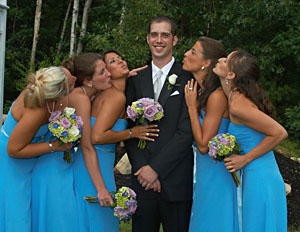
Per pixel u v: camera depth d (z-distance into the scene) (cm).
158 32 340
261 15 1107
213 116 315
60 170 302
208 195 318
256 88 299
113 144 331
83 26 1408
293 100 1239
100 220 315
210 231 316
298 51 1092
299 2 1105
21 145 280
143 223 344
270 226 290
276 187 299
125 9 975
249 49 1179
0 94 557
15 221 288
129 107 319
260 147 293
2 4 543
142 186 335
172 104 337
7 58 1442
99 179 306
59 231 297
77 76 319
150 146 337
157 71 347
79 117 289
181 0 1136
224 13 1122
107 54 338
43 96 266
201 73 336
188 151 340
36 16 1334
